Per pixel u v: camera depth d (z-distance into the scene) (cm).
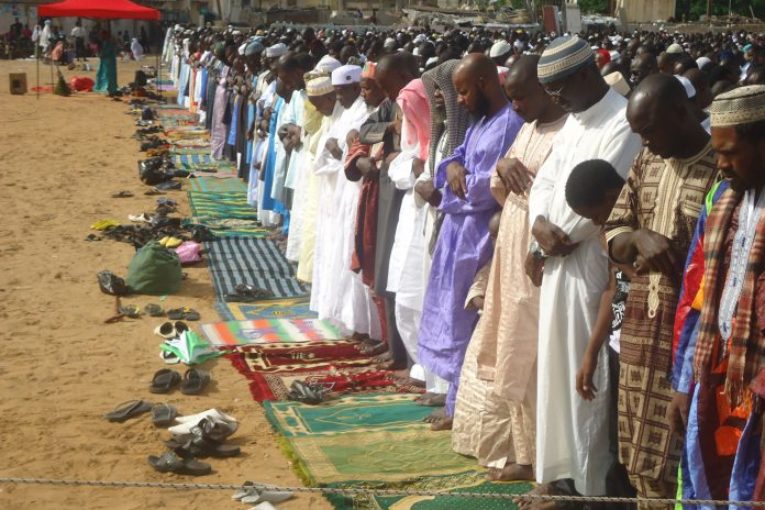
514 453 481
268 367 657
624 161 395
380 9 6059
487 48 1584
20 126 1966
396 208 604
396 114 621
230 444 532
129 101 2538
